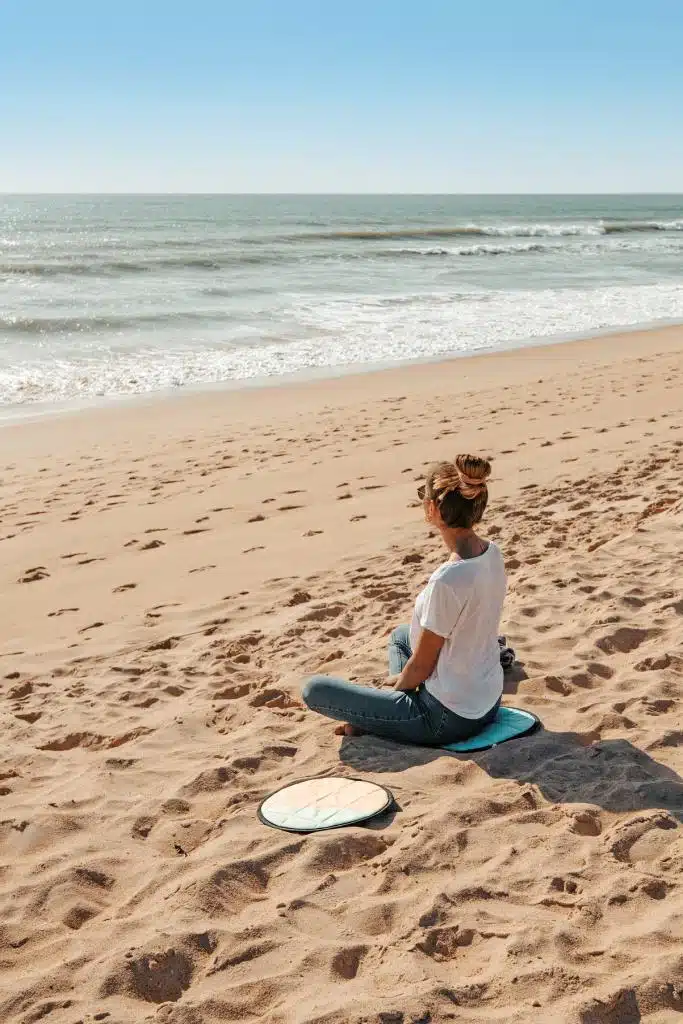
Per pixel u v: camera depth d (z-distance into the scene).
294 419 14.15
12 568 7.79
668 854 3.10
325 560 7.25
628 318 26.69
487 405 14.28
